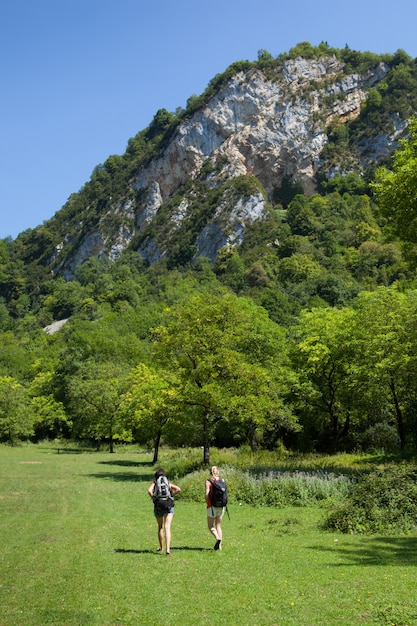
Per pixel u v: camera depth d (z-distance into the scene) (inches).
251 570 373.1
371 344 1219.2
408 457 1103.0
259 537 498.3
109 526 569.3
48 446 2554.1
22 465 1453.0
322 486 714.8
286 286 5044.3
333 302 4138.8
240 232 6993.1
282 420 1425.9
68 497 816.3
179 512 679.1
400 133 7696.9
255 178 7869.1
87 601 314.8
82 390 2235.5
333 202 6796.3
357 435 1530.5
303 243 5895.7
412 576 344.8
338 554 418.0
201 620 277.6
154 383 1472.7
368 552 423.2
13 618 290.5
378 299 1358.3
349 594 309.7
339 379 1405.0
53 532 539.2
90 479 1093.1
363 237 5846.5
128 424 1718.8
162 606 301.6
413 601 290.8
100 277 6939.0
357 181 7411.4
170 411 1152.8
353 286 4335.6
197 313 1156.5
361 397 1346.0
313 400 1467.8
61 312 6697.8
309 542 471.2
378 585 326.0
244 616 281.4
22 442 2746.1
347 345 1330.0
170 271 7155.5
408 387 1258.0
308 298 4151.1
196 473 927.7
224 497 449.4
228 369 1113.4
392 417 1535.4
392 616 268.8
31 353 4188.0
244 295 5029.5
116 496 830.5
